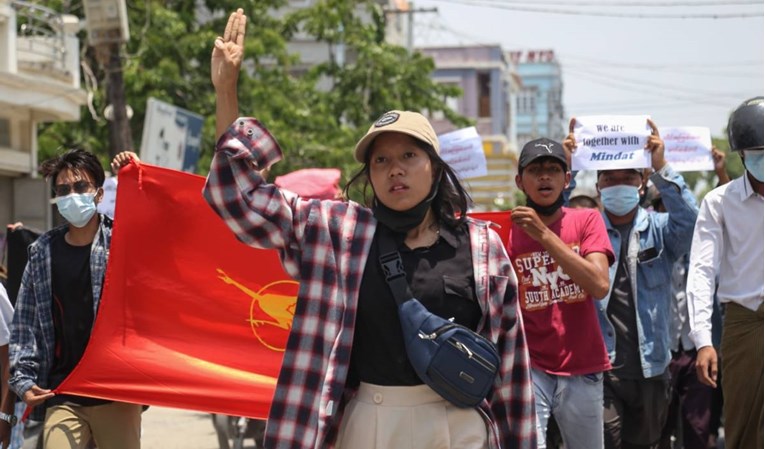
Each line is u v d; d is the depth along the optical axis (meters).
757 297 5.54
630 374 6.63
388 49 27.59
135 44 22.98
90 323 5.75
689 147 9.48
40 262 5.78
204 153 22.97
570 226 5.94
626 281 6.70
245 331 5.96
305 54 35.06
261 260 5.99
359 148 4.08
